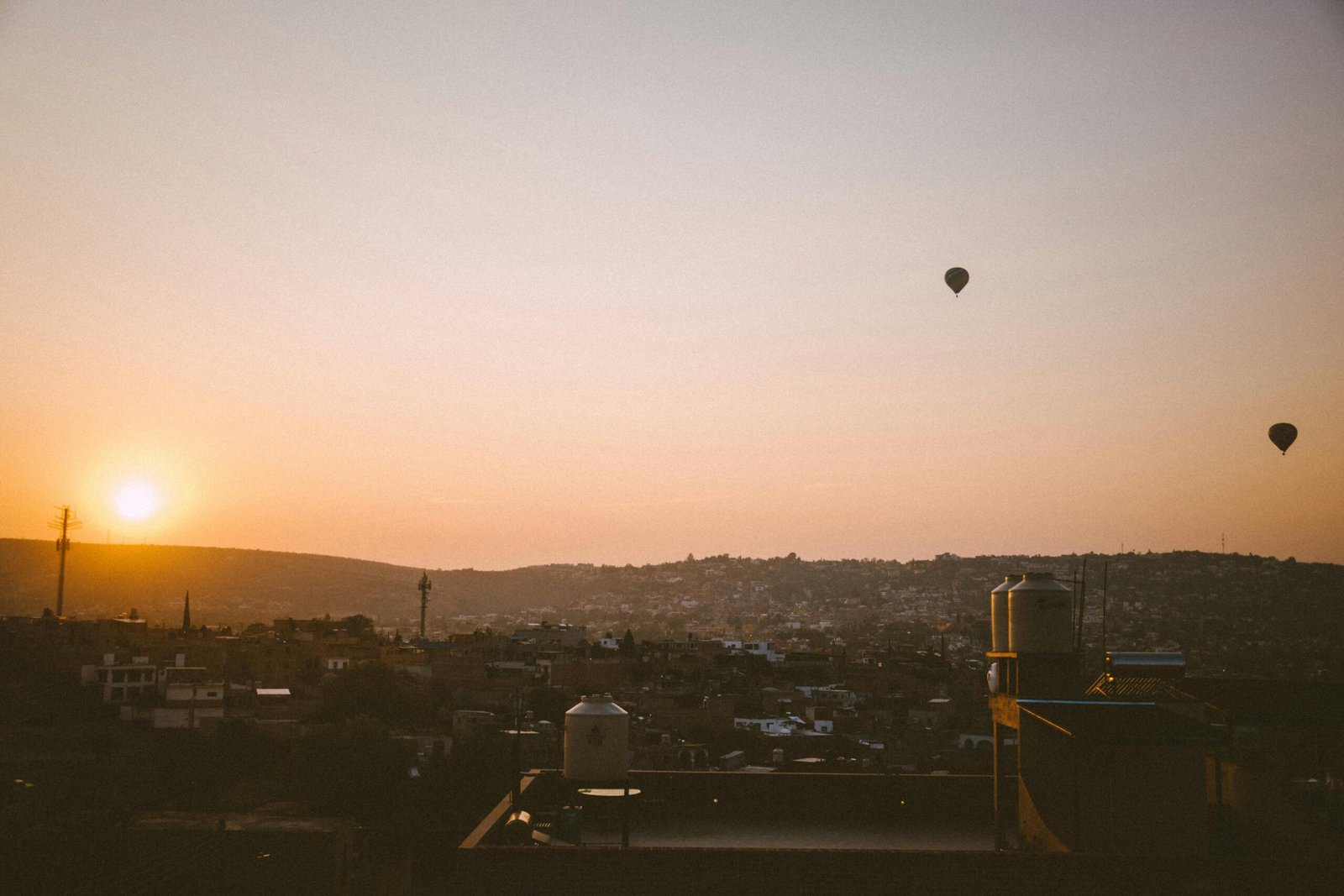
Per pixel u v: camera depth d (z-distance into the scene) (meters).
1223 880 12.63
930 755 98.62
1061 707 14.51
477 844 13.00
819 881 12.71
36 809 51.00
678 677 143.25
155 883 39.12
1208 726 13.91
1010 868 12.74
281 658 133.12
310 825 45.47
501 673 132.75
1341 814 14.10
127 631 123.00
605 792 14.88
